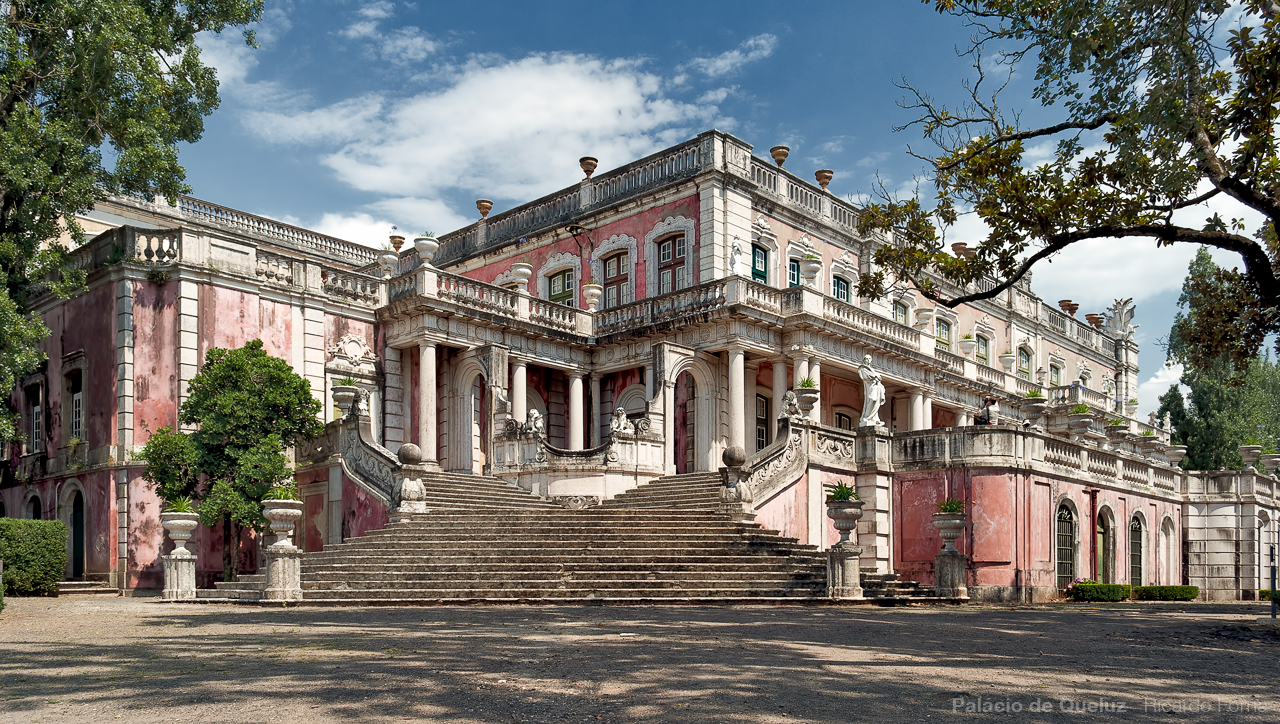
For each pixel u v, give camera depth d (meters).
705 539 17.48
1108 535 24.73
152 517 19.86
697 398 25.84
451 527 17.62
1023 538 20.86
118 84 18.77
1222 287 18.47
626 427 21.98
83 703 6.34
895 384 29.19
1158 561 27.88
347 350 23.56
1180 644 10.89
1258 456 31.48
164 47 20.19
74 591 19.17
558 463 21.34
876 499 21.66
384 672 7.49
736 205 26.78
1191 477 30.28
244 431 18.70
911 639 10.39
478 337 24.58
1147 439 36.28
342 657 8.38
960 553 18.56
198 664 8.02
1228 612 17.55
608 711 6.09
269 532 19.14
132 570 19.47
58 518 21.97
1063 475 22.66
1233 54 13.43
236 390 19.00
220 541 20.12
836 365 26.80
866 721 5.93
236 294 21.45
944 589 18.28
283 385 19.25
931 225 16.47
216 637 10.11
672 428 24.17
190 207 29.86
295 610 13.74
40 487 22.88
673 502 19.94
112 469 19.86
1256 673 8.56
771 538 17.91
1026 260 15.34
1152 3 12.12
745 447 26.52
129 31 18.72
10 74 17.50
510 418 22.53
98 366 20.92
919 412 29.69
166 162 19.17
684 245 27.09
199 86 20.95
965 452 21.06
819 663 8.24
